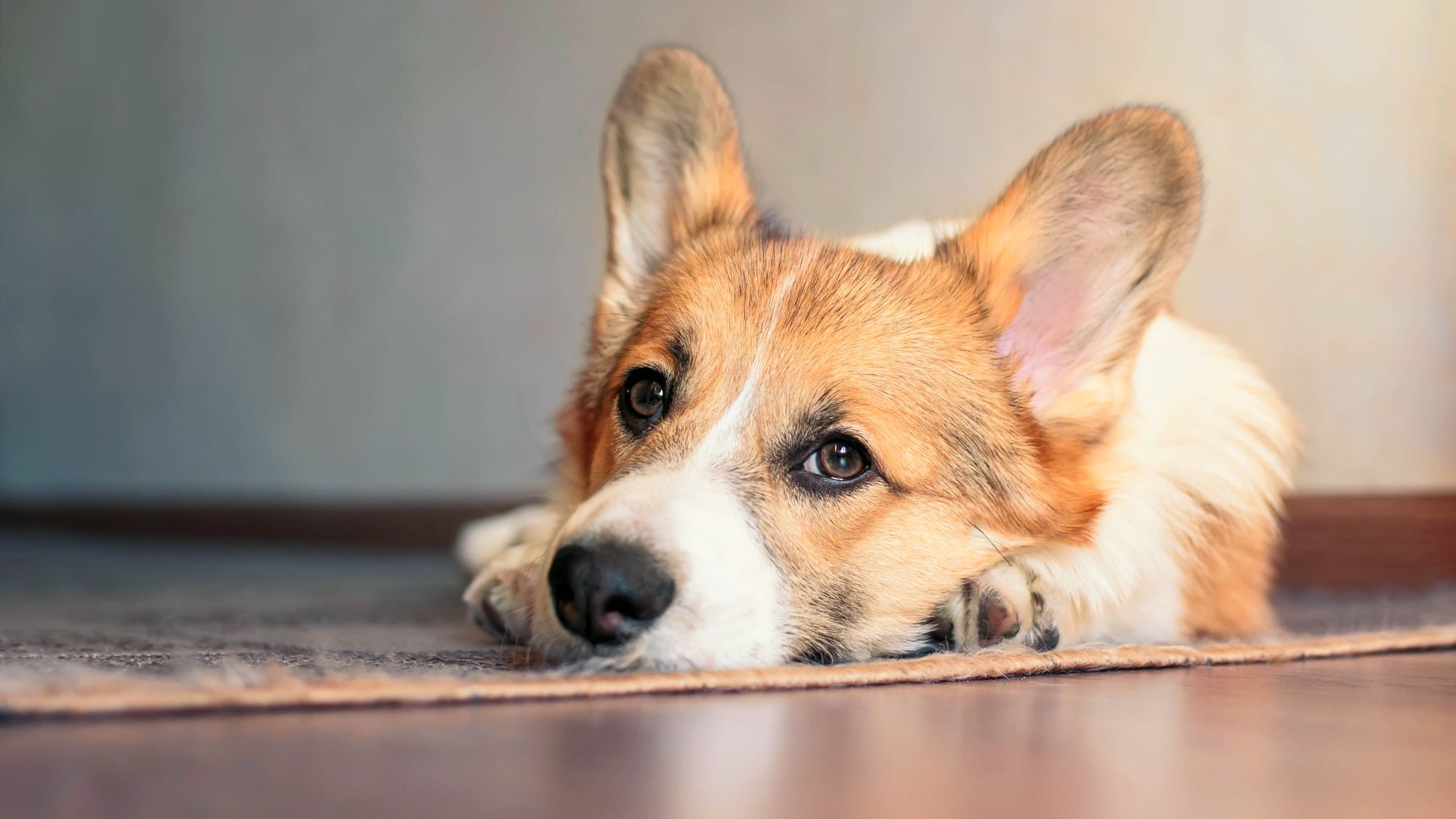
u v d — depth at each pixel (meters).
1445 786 0.41
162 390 1.91
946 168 1.16
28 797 0.34
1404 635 0.63
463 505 1.51
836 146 1.23
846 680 0.51
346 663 0.52
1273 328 1.03
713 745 0.42
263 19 1.76
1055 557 0.62
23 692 0.42
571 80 1.43
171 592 0.96
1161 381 0.68
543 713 0.45
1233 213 1.04
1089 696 0.50
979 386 0.61
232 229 1.80
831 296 0.60
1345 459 1.02
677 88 0.68
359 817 0.33
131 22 1.95
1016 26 1.12
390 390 1.61
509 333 1.49
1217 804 0.39
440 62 1.55
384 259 1.62
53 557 1.51
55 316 2.07
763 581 0.55
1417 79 0.96
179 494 1.88
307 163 1.70
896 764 0.41
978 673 0.53
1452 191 0.96
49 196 2.08
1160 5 1.06
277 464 1.74
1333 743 0.44
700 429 0.58
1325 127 1.00
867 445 0.58
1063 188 0.63
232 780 0.37
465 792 0.36
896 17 1.19
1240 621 0.69
